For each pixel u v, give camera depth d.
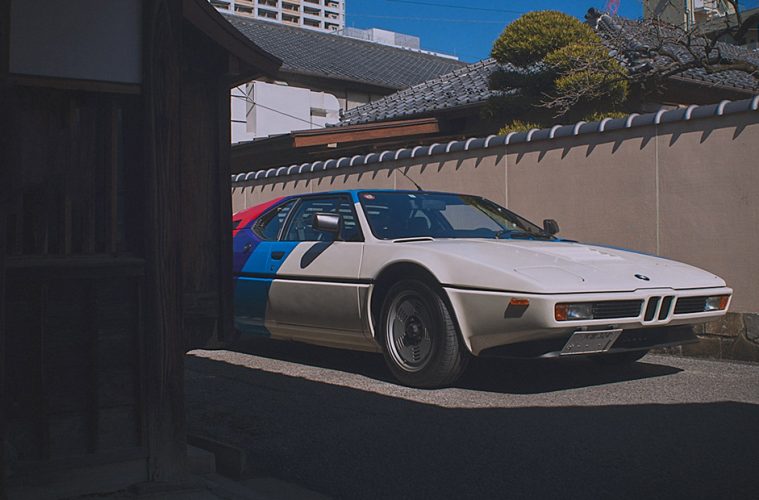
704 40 12.30
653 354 6.96
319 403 5.11
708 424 4.35
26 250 3.27
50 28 3.19
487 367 6.25
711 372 5.92
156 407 3.29
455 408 4.86
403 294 5.53
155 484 3.25
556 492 3.37
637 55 11.59
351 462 3.89
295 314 6.37
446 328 5.26
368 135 13.61
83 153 3.34
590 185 7.65
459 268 5.22
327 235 6.33
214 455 3.80
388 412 4.81
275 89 19.50
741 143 6.60
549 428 4.34
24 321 3.14
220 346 5.10
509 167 8.30
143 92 3.32
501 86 12.23
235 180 11.82
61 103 3.32
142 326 3.30
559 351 4.96
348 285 5.88
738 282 6.60
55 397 3.18
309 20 119.81
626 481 3.46
